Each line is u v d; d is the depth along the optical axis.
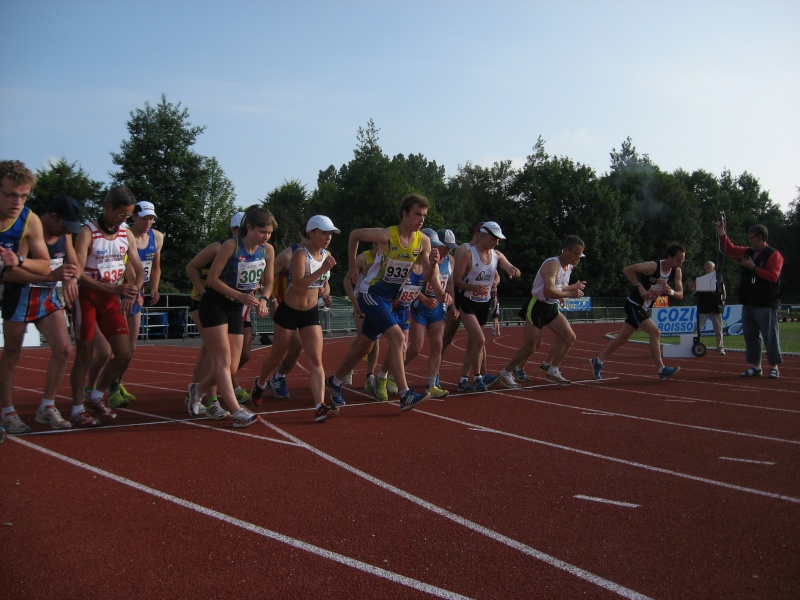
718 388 8.35
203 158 37.94
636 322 8.94
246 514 3.61
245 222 5.77
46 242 5.52
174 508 3.71
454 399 7.54
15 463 4.59
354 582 2.80
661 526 3.45
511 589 2.73
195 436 5.50
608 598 2.66
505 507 3.75
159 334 22.28
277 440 5.37
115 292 5.94
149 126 36.53
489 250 7.72
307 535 3.32
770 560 3.00
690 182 66.94
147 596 2.68
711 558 3.03
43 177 35.62
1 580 2.81
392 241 6.23
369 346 6.80
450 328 8.35
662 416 6.47
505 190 53.19
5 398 5.47
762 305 9.16
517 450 5.08
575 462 4.72
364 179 44.22
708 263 13.04
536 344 8.17
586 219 48.66
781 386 8.46
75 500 3.83
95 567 2.94
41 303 5.46
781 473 4.43
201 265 6.50
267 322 22.70
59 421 5.71
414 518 3.57
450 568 2.94
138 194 36.12
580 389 8.32
